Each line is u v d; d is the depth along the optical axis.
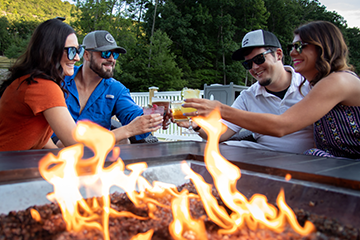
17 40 22.81
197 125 1.92
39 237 0.68
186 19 27.45
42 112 1.45
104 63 2.25
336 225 0.71
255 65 1.99
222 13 29.92
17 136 1.48
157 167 1.08
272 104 2.09
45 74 1.45
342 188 0.76
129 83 22.19
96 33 2.24
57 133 1.43
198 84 26.55
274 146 2.04
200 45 27.14
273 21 34.19
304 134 1.93
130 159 1.03
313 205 0.80
